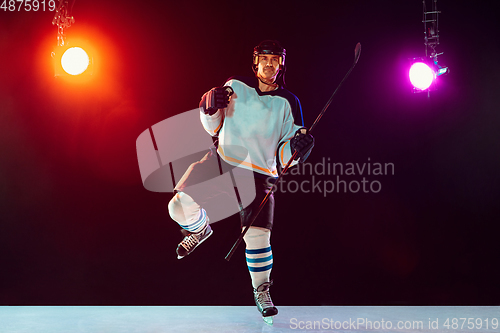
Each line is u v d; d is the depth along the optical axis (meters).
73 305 3.60
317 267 3.64
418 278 3.62
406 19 3.71
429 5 3.70
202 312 3.24
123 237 3.66
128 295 3.63
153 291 3.64
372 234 3.64
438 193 3.64
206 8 3.75
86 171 3.68
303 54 3.72
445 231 3.63
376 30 3.71
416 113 3.67
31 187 3.67
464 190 3.64
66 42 3.63
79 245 3.65
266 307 2.72
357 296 3.62
